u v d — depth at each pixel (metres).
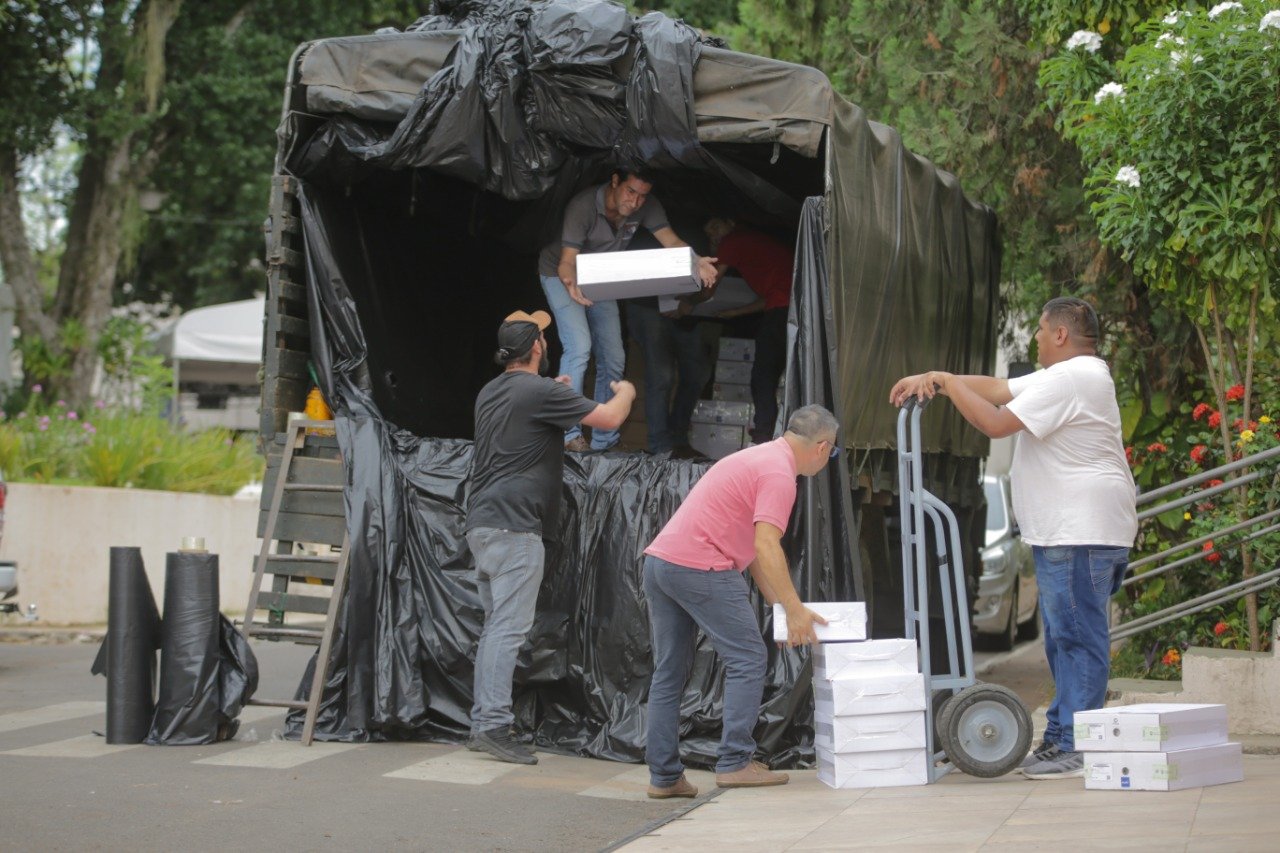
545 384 8.55
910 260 10.29
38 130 25.91
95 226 27.62
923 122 14.24
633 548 8.97
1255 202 9.23
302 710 9.27
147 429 18.83
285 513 9.46
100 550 16.94
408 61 9.44
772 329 11.41
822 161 9.46
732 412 11.66
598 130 9.37
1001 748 7.58
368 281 10.59
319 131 9.66
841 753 7.52
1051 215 13.73
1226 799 6.64
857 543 8.61
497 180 9.51
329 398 9.65
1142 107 9.52
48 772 7.97
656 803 7.46
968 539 13.09
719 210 11.35
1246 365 10.52
